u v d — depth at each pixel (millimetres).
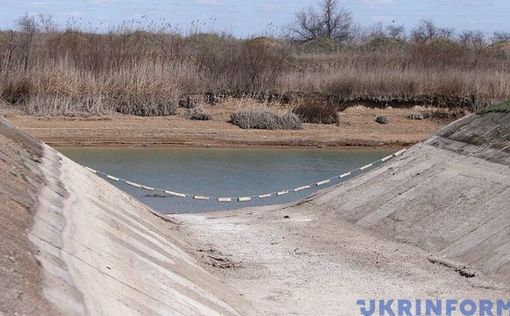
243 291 12125
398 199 17109
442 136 19891
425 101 39062
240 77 38156
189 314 9312
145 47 37500
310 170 27047
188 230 16516
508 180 15148
